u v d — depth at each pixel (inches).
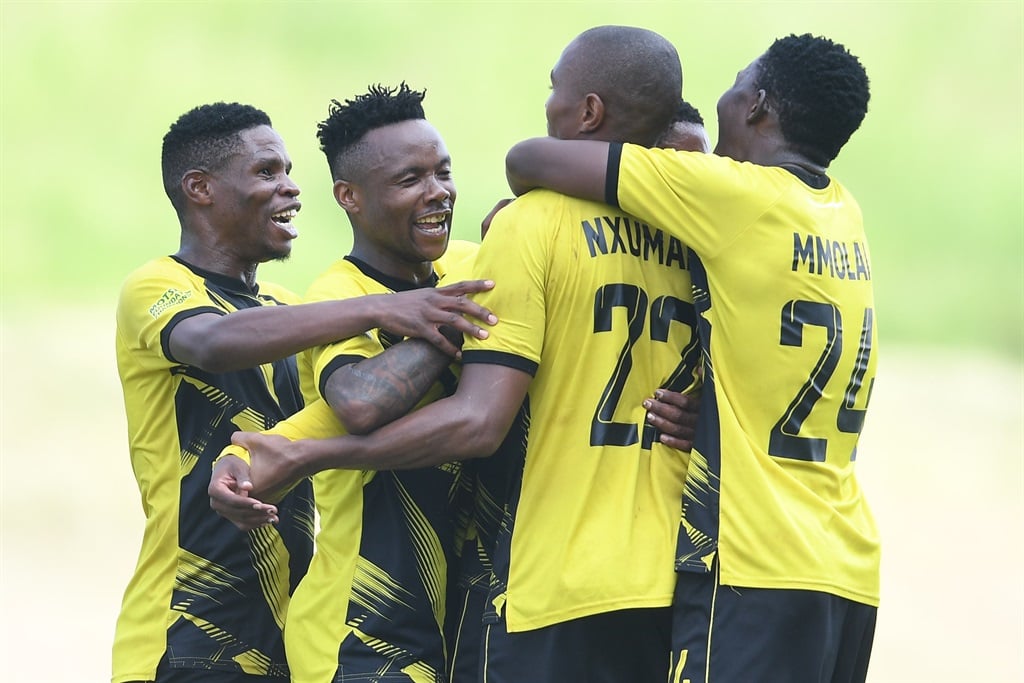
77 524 1456.7
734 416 481.7
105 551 1387.8
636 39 499.5
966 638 1216.8
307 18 3693.4
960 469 1748.3
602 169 482.9
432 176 522.9
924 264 2992.1
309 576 531.2
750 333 482.6
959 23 3727.9
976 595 1333.7
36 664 1123.3
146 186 3181.6
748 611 470.6
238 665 551.8
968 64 3641.7
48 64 3572.8
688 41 3607.3
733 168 485.7
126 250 2938.0
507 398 476.4
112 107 3440.0
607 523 477.4
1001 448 1850.4
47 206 3056.1
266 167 594.9
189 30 3688.5
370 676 502.6
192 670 547.5
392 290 532.4
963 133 3442.4
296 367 595.5
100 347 2213.3
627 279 488.7
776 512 473.4
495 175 3080.7
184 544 558.6
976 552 1454.2
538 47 3587.6
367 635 508.1
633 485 482.9
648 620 493.0
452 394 509.0
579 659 477.7
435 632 514.9
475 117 3326.8
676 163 480.7
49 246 2903.5
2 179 3169.3
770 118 510.3
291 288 2598.4
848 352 496.7
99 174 3206.2
